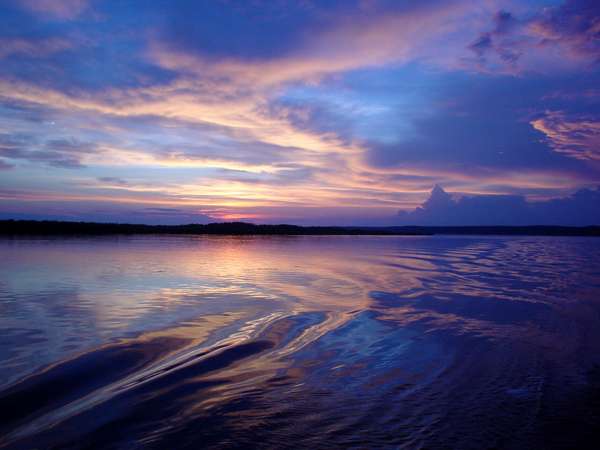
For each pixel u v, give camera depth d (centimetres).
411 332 911
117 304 1111
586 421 512
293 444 452
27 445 437
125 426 480
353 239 6831
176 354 735
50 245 3269
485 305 1196
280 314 1052
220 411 523
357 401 562
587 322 1009
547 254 3281
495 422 506
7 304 1086
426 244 5116
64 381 602
